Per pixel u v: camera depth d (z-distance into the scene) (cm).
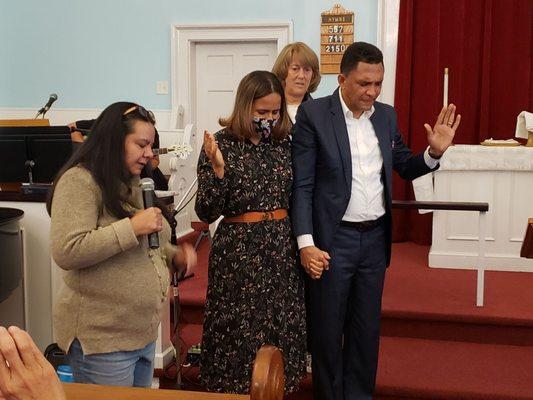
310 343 260
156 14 599
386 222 251
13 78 634
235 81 605
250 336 234
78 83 623
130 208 187
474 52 520
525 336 337
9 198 298
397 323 350
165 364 316
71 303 180
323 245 244
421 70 524
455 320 340
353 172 242
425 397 290
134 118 179
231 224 235
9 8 626
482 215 347
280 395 117
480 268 350
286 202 241
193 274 412
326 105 243
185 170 483
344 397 264
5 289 262
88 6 611
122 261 179
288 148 243
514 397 283
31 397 86
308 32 568
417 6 521
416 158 256
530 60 512
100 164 175
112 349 180
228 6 583
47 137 311
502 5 509
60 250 170
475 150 413
